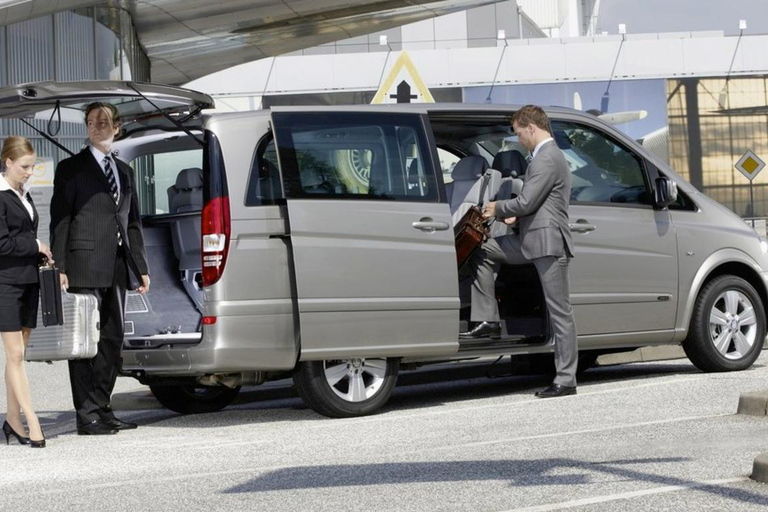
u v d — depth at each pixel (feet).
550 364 41.86
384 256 32.01
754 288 39.11
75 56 76.38
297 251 30.94
